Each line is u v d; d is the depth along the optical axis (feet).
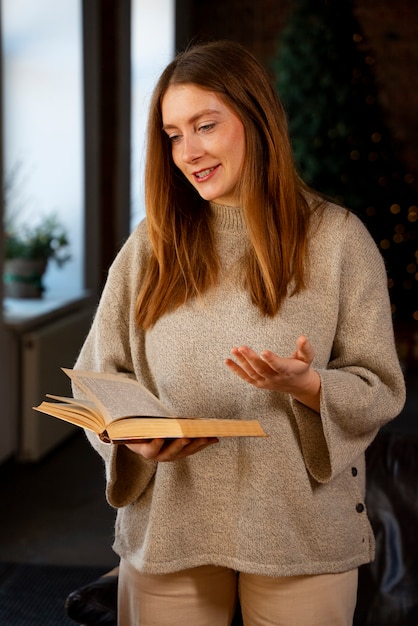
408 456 7.16
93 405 4.65
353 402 4.51
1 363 13.50
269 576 4.67
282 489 4.67
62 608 9.52
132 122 21.71
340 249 4.70
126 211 20.07
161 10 22.35
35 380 14.03
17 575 10.25
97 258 17.95
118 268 5.14
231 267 4.81
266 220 4.71
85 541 11.26
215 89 4.58
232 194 4.85
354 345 4.75
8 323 13.67
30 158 17.52
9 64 17.26
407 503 6.97
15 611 9.42
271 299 4.63
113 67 18.86
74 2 17.04
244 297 4.73
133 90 21.93
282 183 4.71
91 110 17.51
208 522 4.77
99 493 12.98
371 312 4.74
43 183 17.65
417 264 21.54
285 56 20.98
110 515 12.15
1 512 12.12
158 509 4.82
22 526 11.66
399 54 25.53
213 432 4.20
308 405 4.55
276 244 4.70
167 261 4.87
